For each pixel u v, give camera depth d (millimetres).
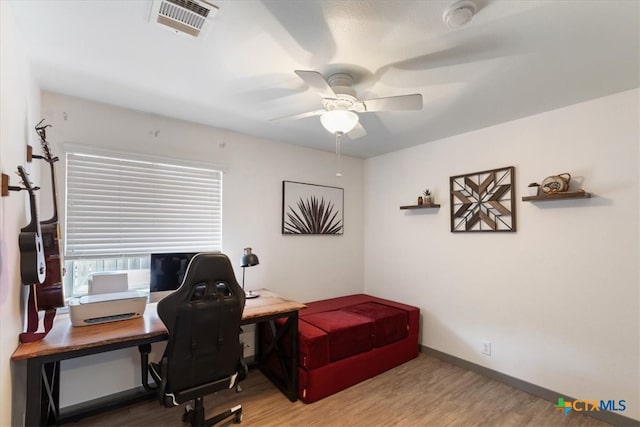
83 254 2301
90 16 1406
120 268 2479
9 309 1304
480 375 2850
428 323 3336
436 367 3016
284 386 2559
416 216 3504
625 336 2104
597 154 2244
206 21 1439
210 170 2916
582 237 2303
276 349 2650
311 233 3617
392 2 1305
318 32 1515
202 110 2535
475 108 2445
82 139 2303
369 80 1986
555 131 2453
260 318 2232
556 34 1516
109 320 1930
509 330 2688
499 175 2775
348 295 3959
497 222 2777
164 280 2369
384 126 2867
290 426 2100
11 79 1288
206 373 1793
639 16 1374
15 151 1370
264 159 3268
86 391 2254
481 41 1576
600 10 1340
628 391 2086
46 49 1665
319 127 2936
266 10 1361
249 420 2164
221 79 2010
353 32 1510
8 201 1261
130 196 2514
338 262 3873
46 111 2182
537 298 2525
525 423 2145
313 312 3090
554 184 2365
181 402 1727
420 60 1753
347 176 4016
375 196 4023
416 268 3482
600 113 2238
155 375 1789
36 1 1300
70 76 1973
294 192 3480
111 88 2141
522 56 1711
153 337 1758
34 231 1418
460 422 2150
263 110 2539
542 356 2484
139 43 1621
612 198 2174
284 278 3385
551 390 2424
